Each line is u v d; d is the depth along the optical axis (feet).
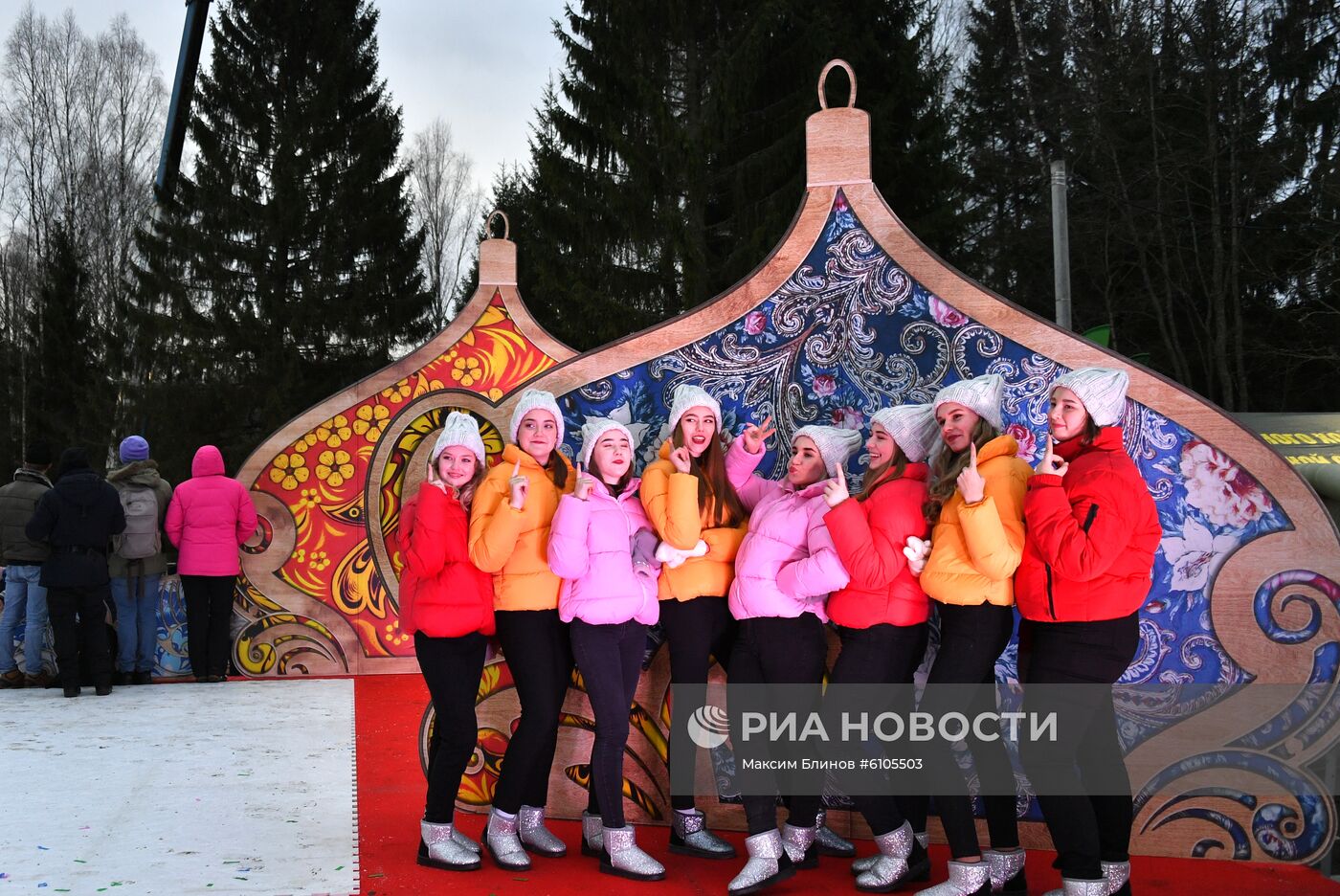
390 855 13.44
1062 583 11.46
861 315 14.97
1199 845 13.38
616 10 68.59
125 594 26.25
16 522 25.41
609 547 13.25
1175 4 73.61
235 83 94.63
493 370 29.27
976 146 90.68
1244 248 70.03
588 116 69.82
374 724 21.62
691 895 12.25
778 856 12.37
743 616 13.09
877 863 12.49
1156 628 13.62
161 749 18.89
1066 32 81.30
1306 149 69.46
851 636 12.63
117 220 118.11
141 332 89.97
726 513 13.76
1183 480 13.69
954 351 14.55
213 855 13.05
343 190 93.30
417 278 97.04
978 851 11.82
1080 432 12.03
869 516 12.66
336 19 97.30
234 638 28.04
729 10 69.82
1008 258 80.38
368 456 28.94
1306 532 13.33
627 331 66.33
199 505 26.71
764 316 15.30
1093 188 75.31
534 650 13.32
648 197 66.08
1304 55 71.15
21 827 14.03
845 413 14.94
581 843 14.14
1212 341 70.03
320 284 91.76
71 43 121.80
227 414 86.69
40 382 105.70
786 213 62.34
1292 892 12.08
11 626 25.53
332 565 28.58
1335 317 65.92
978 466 12.42
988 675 12.36
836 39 65.46
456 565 13.15
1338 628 13.23
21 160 120.16
